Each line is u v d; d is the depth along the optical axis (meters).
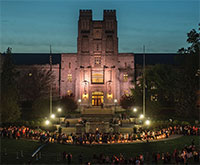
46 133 50.38
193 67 70.00
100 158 36.00
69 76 91.81
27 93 88.44
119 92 86.81
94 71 86.44
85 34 87.12
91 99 85.81
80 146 45.44
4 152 39.56
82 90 85.94
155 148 43.31
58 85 92.50
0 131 50.38
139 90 74.88
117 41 87.38
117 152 41.28
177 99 72.38
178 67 92.19
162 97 76.25
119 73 90.31
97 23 87.94
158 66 78.06
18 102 74.81
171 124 58.19
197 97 69.38
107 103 85.81
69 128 59.12
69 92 91.50
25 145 43.53
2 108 56.78
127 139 49.72
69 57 91.88
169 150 41.88
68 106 76.38
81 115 72.25
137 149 43.12
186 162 35.19
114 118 67.75
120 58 90.81
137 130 56.41
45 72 92.25
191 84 69.88
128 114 72.88
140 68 92.38
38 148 41.34
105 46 86.69
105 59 86.69
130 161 35.09
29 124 57.78
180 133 54.28
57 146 44.19
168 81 76.12
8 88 60.16
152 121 61.06
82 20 87.56
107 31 87.31
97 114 72.62
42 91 90.19
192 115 68.88
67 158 37.44
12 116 58.31
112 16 87.75
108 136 50.66
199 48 70.31
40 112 70.88
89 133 55.34
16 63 99.69
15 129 50.38
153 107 69.69
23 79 89.56
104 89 85.94
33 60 101.62
